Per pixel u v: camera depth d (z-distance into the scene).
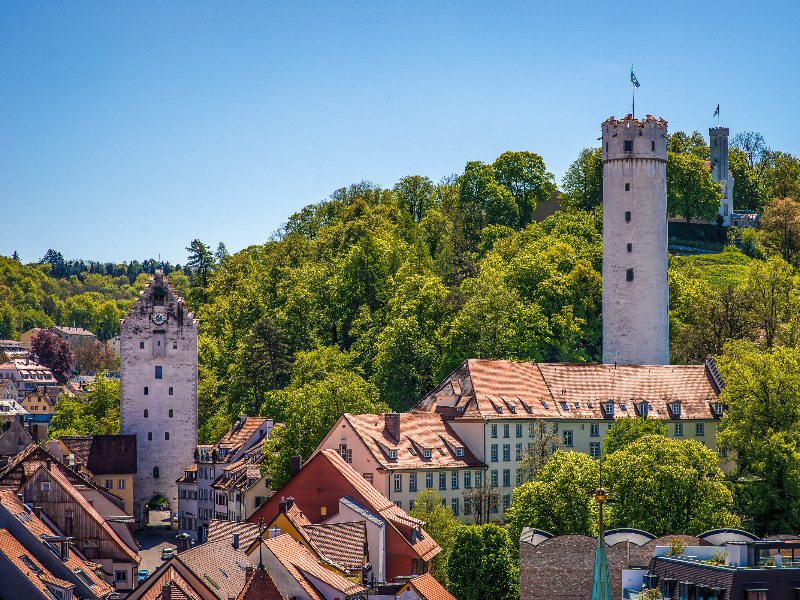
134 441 184.75
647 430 142.62
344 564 109.06
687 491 118.44
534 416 157.88
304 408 153.12
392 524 121.00
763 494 128.25
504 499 153.75
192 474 184.88
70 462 165.50
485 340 187.25
